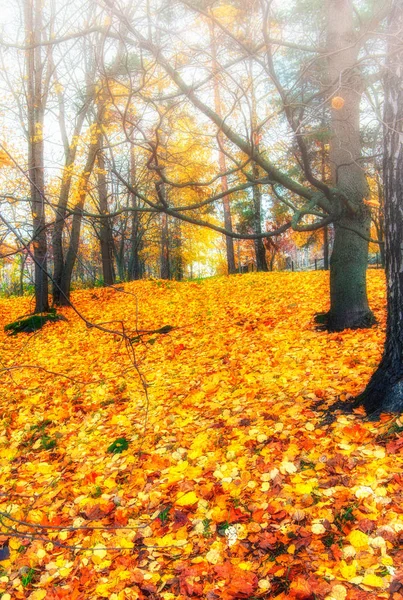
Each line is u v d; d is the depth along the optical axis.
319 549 2.77
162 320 11.78
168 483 3.83
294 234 26.44
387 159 3.92
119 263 23.78
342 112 7.50
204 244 32.81
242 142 5.61
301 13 7.61
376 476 3.27
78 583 2.95
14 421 6.50
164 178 4.98
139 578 2.85
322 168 10.59
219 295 14.06
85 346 10.41
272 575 2.68
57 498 4.13
